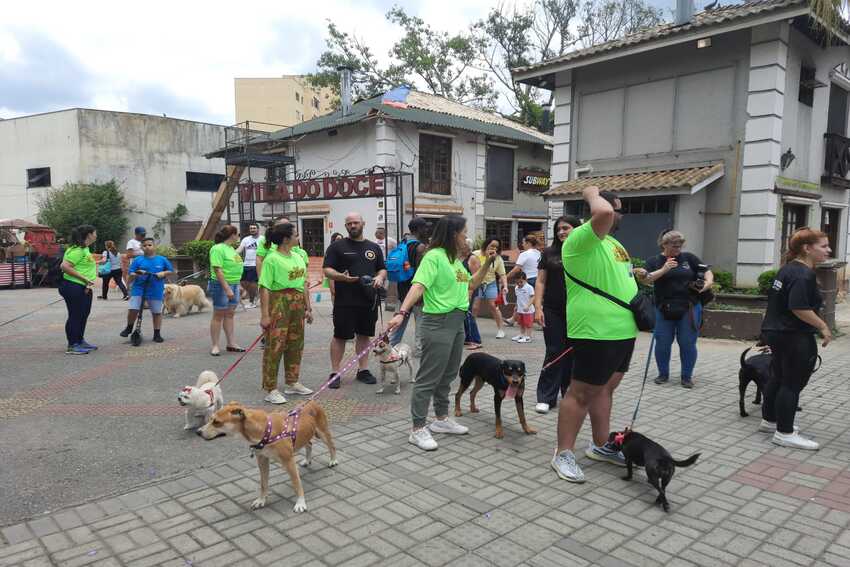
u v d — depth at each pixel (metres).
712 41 11.47
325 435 4.16
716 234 11.66
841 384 6.60
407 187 17.77
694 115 11.88
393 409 5.67
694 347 6.49
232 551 3.12
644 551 3.12
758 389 5.63
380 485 3.94
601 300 3.81
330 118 19.44
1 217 30.55
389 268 8.16
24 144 29.28
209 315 12.23
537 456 4.48
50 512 3.54
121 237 28.52
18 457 4.41
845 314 12.88
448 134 18.61
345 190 16.47
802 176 12.39
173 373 7.06
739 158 11.27
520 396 4.87
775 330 4.63
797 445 4.63
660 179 11.42
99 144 28.20
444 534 3.30
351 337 6.55
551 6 29.67
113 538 3.24
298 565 2.99
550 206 14.36
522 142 21.09
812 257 4.52
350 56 29.44
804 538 3.25
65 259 8.02
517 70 14.21
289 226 5.84
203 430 3.39
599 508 3.62
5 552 3.09
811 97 12.35
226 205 22.75
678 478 4.07
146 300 8.93
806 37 11.57
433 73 30.20
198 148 30.97
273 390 5.82
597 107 13.47
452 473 4.15
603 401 4.28
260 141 20.39
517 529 3.36
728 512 3.56
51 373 7.03
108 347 8.66
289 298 5.86
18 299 15.70
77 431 4.99
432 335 4.53
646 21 29.09
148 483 3.96
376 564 3.00
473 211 19.77
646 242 11.85
